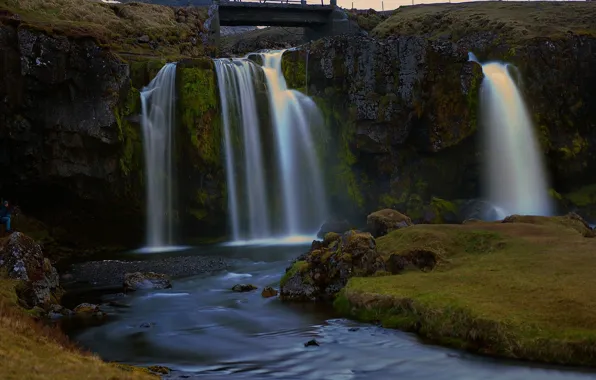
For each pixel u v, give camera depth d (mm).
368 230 39969
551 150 57906
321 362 19703
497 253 29938
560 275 24812
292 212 51719
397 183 53125
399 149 53562
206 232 48156
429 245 31484
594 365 18438
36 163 42188
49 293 27938
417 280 26234
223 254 41438
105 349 21547
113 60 43781
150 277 31672
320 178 53000
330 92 53656
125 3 67625
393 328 22906
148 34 60219
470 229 33562
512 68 57469
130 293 30344
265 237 50156
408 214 50938
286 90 52938
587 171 60656
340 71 53344
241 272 35000
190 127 46625
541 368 18469
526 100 57344
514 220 37719
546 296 22250
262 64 54469
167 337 22938
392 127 52438
